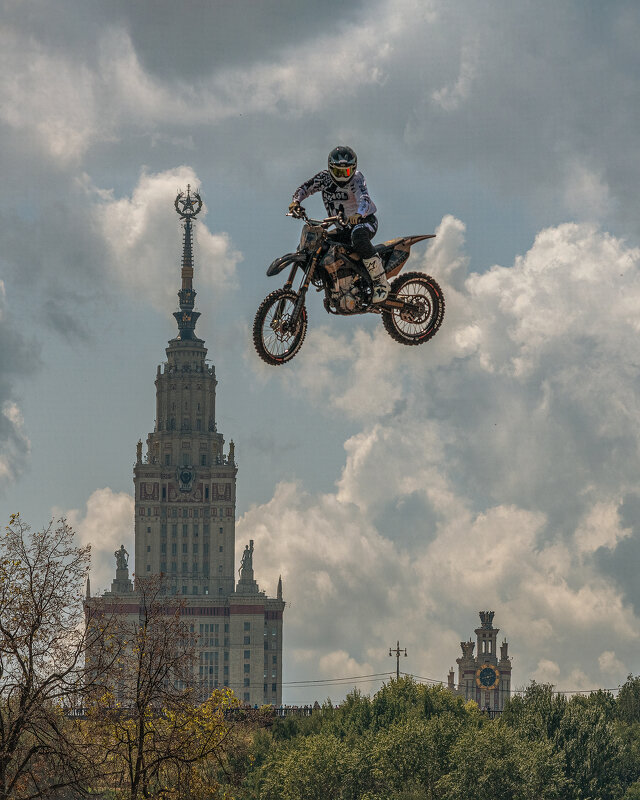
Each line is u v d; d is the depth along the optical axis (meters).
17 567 70.56
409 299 40.69
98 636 73.44
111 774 72.88
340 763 137.00
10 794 66.50
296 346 39.31
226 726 76.94
